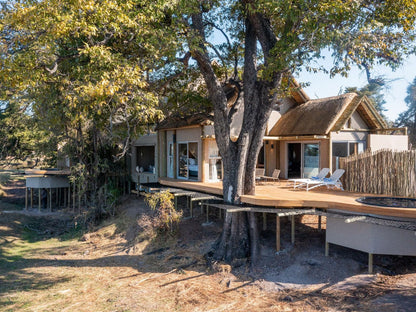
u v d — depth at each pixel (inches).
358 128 716.0
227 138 516.1
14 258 628.1
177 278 473.7
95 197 847.7
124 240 677.3
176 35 480.1
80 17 451.8
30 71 432.8
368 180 543.5
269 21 514.3
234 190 509.7
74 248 682.2
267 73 457.4
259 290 417.1
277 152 788.0
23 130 1165.1
